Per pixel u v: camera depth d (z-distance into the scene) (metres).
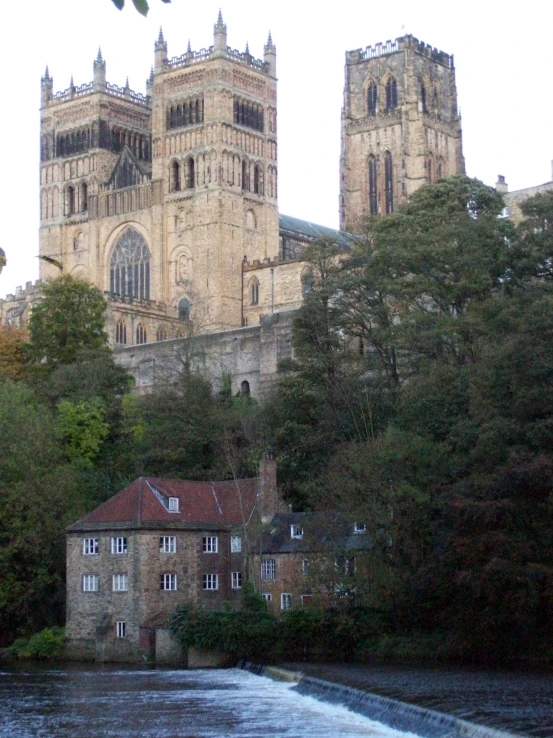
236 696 90.00
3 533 126.50
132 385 196.50
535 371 103.06
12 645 121.69
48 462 135.62
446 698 79.44
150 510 120.50
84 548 120.88
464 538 98.31
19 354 193.38
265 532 122.00
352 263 156.88
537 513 98.56
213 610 114.38
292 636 108.62
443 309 142.75
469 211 181.00
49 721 81.31
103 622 118.06
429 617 108.00
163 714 83.00
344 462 117.31
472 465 110.75
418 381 126.44
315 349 149.12
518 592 93.81
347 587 110.06
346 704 84.50
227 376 189.62
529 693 81.12
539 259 130.50
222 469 142.62
